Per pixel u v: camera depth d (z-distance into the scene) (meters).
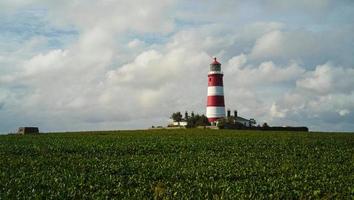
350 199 25.95
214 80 108.25
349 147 54.94
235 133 77.25
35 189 26.75
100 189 27.44
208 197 25.14
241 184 29.25
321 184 29.80
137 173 33.50
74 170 33.84
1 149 46.81
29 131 82.69
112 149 48.56
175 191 26.22
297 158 44.53
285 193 26.78
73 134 74.88
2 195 24.70
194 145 53.19
